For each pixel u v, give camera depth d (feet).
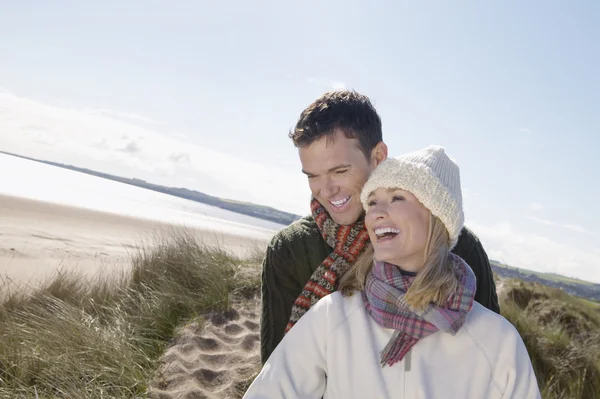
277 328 5.82
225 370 11.05
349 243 5.45
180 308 13.67
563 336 16.33
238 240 48.24
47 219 37.24
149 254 17.04
